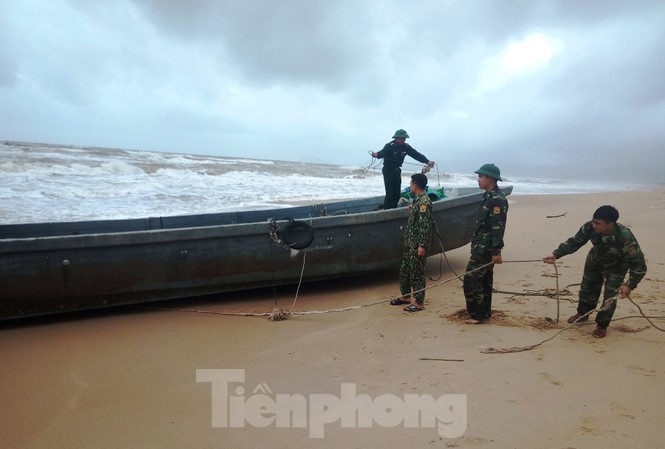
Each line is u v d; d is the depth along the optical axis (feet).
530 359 12.85
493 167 15.52
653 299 17.92
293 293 20.26
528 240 31.65
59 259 15.89
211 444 9.34
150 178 66.39
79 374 12.52
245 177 81.30
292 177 89.30
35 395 11.37
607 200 65.16
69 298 16.35
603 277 14.79
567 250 14.99
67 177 60.03
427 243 17.31
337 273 19.90
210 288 18.16
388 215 20.35
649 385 11.17
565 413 10.05
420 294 17.54
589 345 13.69
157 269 17.19
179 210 41.01
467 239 23.49
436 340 14.55
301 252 19.01
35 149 92.43
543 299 18.74
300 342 14.69
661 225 36.86
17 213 35.14
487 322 16.02
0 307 15.57
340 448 9.11
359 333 15.33
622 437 9.12
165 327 16.14
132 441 9.48
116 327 16.10
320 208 26.73
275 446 9.22
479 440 9.20
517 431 9.45
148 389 11.67
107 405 10.90
